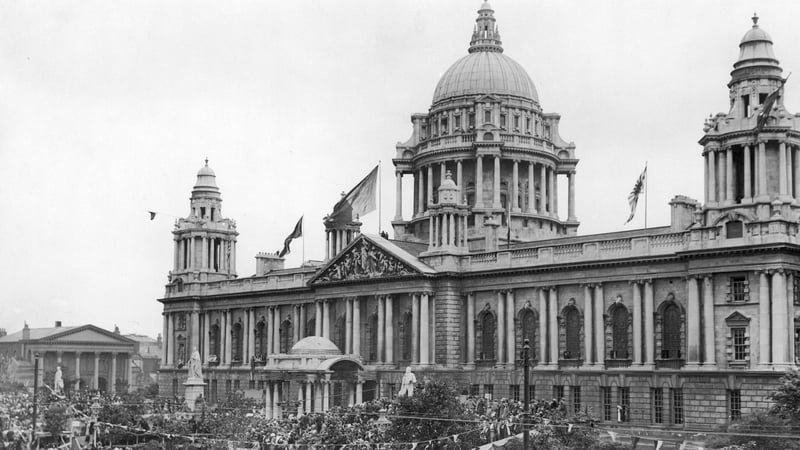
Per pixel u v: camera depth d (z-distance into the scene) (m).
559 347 132.50
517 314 137.62
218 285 188.00
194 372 168.50
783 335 108.62
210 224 195.25
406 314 147.88
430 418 98.06
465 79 182.75
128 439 118.50
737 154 118.19
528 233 172.88
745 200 114.62
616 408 124.06
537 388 132.62
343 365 146.38
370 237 152.62
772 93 110.81
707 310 114.88
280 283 174.38
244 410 136.12
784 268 109.62
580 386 128.25
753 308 111.19
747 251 111.19
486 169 174.62
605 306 127.88
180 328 194.12
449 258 144.00
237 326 184.12
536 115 182.25
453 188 146.62
